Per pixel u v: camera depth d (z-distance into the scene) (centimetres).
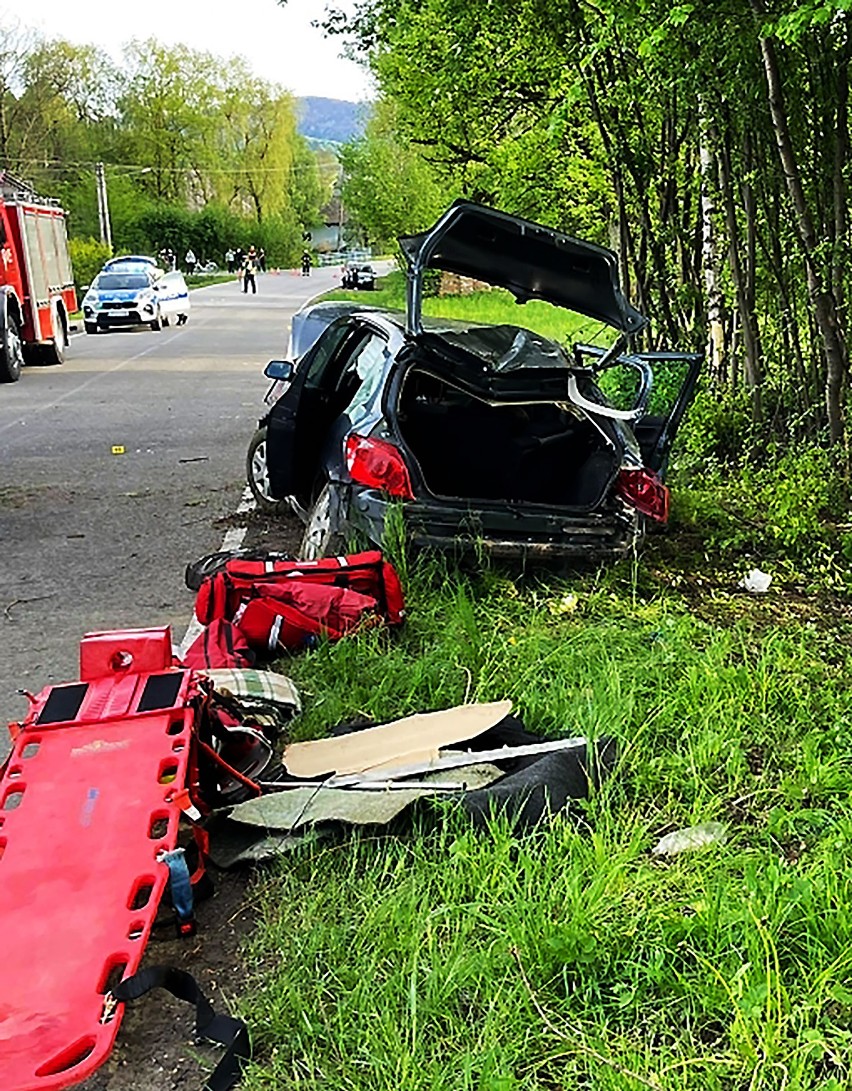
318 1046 267
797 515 723
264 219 8719
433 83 1379
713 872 326
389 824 350
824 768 386
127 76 8056
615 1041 263
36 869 288
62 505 851
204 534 764
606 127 1041
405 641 519
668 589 615
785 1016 261
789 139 755
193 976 299
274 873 340
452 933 303
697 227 1111
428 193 4016
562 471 652
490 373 578
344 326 683
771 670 478
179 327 3098
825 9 587
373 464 554
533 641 504
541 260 587
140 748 327
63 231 2134
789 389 975
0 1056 240
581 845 333
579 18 941
